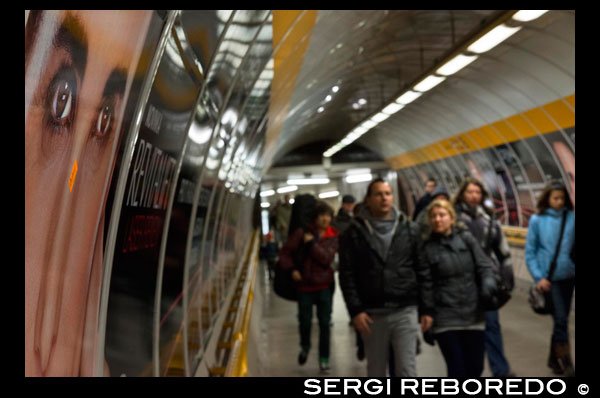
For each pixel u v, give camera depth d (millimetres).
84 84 1123
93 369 1327
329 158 33375
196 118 2707
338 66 12133
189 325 3180
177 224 2613
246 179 10867
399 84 18156
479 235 6066
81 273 1229
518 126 13789
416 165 26859
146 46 1496
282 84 7418
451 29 11664
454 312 4895
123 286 1598
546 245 6316
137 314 1772
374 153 33031
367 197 4910
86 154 1189
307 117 19703
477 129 16531
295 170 33500
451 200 6270
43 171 965
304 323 7227
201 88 2631
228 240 7977
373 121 16656
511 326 8930
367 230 4828
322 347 7129
